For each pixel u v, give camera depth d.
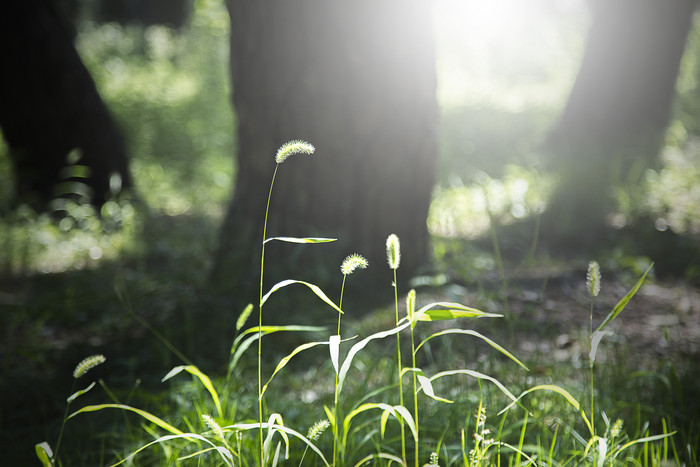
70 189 8.62
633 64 11.82
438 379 3.50
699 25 18.11
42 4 8.43
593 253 6.79
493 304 4.80
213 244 7.24
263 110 5.01
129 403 3.54
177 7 23.52
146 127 12.20
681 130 12.55
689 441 2.74
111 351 4.31
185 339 4.36
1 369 4.25
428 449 2.70
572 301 5.25
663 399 3.27
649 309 5.12
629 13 11.67
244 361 4.02
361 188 5.07
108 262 6.78
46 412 3.68
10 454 3.15
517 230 7.74
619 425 2.24
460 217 8.33
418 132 5.13
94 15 27.16
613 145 11.48
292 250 5.05
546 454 2.62
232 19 5.00
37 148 8.59
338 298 4.85
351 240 5.09
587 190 8.69
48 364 4.27
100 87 13.69
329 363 3.87
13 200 8.70
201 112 13.30
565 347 4.23
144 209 8.54
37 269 6.77
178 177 10.76
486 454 2.31
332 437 2.80
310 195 5.05
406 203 5.19
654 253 6.62
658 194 8.79
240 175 5.28
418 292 5.09
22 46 8.28
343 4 4.79
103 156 8.81
